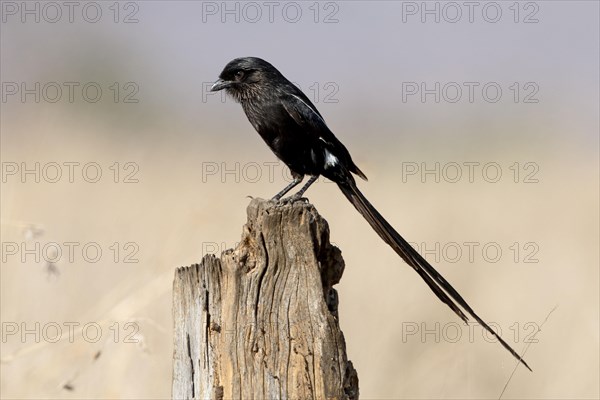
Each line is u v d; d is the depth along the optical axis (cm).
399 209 1983
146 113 3105
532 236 1869
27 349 1029
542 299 1512
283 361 723
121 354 1066
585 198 2255
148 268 1261
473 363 1235
